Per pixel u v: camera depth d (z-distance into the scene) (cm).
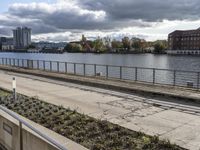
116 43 16188
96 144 681
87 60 8069
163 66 6656
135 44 16512
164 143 671
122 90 1648
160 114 1023
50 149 567
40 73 2680
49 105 1151
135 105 1194
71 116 952
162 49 15850
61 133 772
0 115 780
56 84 1977
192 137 752
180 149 656
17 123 697
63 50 15238
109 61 8038
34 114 980
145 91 1492
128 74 3731
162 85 1739
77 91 1623
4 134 766
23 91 1602
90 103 1238
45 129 770
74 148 607
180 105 1191
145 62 8150
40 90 1658
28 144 639
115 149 653
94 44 15688
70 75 2472
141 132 776
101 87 1795
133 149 653
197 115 1009
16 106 1122
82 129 801
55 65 6216
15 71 3155
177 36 14925
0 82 2077
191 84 1797
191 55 13938
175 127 848
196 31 14225
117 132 775
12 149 725
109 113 1038
